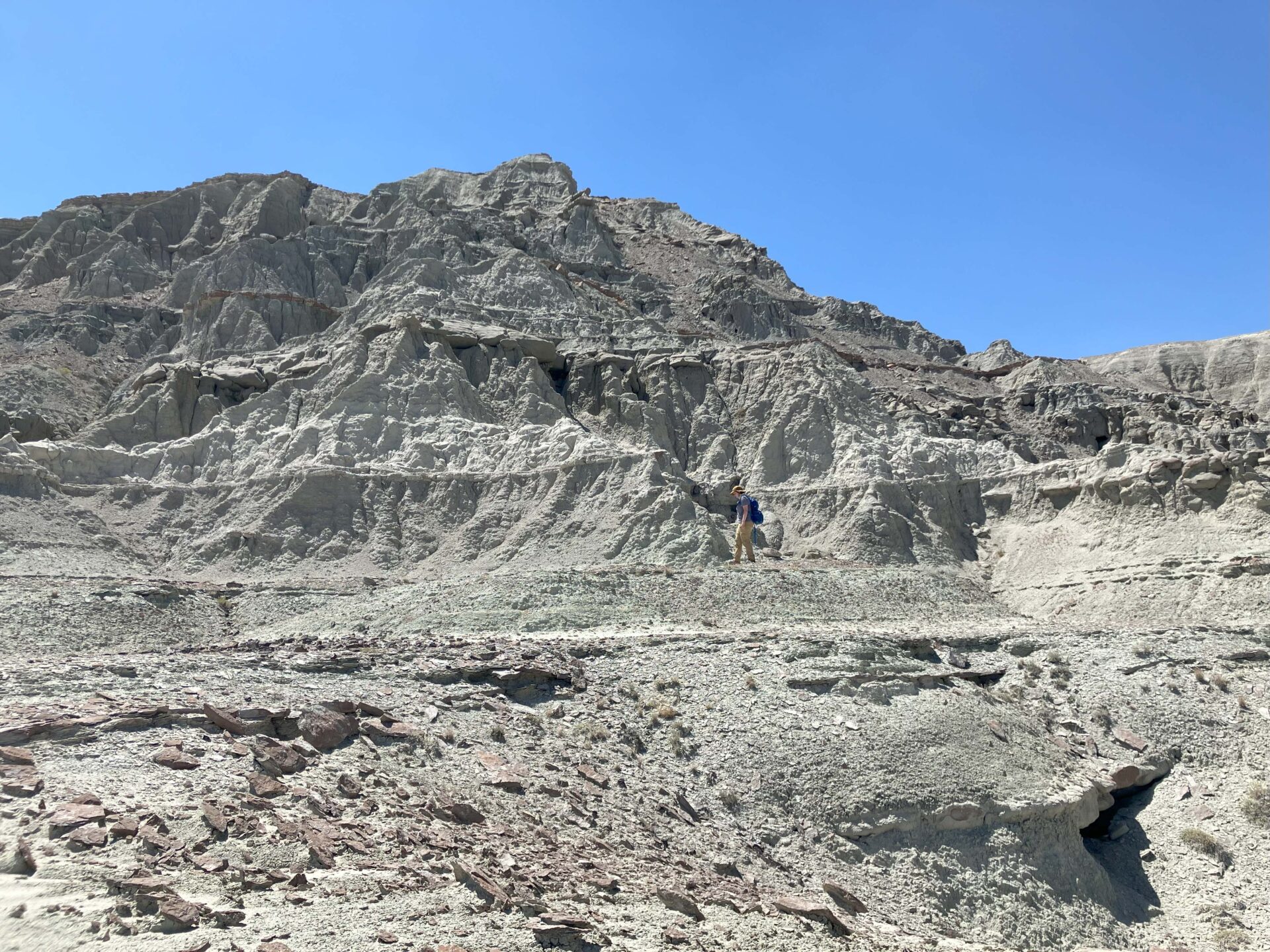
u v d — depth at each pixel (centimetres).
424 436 7288
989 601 6006
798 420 7850
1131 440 8662
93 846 1803
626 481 6619
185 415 7694
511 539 6425
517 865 2116
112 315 9819
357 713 2741
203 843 1905
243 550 6334
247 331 8812
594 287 10494
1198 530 5856
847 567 6019
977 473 7531
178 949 1509
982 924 2764
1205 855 3284
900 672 3653
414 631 4662
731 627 4769
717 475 7612
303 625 5119
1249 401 13750
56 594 4859
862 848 2914
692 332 9706
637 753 3142
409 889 1881
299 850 1969
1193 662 4231
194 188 12075
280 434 7288
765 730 3272
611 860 2347
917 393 9369
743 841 2800
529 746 2931
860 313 12450
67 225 11481
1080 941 2808
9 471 6322
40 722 2262
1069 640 4506
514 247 11225
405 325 8031
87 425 7938
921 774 3094
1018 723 3612
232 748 2352
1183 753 3753
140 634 4759
